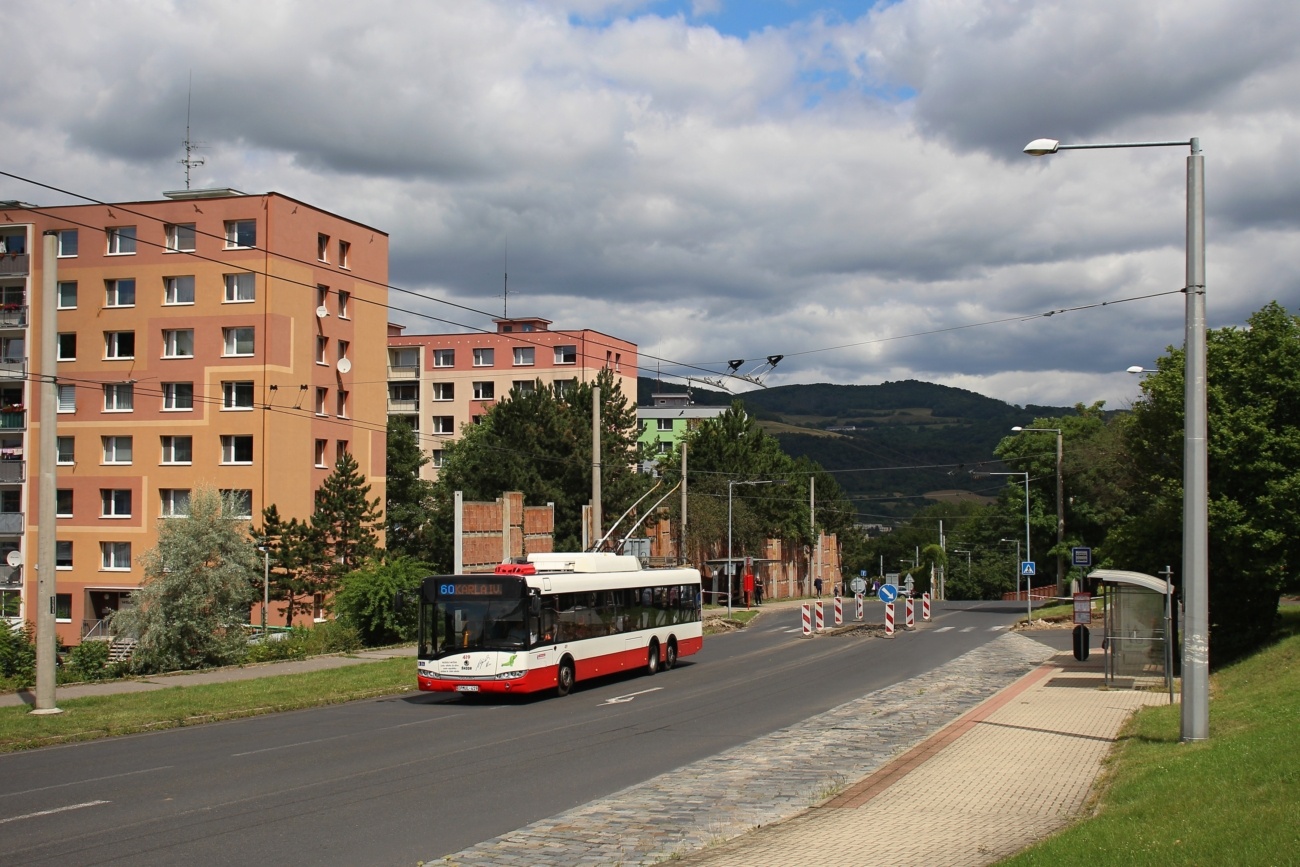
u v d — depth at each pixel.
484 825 11.26
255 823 11.36
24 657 32.06
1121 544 28.98
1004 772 13.71
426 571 38.31
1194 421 14.85
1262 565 25.66
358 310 57.34
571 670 25.11
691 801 12.33
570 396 75.88
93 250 54.19
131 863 9.73
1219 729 14.91
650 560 47.97
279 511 51.75
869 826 10.84
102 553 53.81
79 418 54.03
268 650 32.97
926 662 31.45
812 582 94.19
